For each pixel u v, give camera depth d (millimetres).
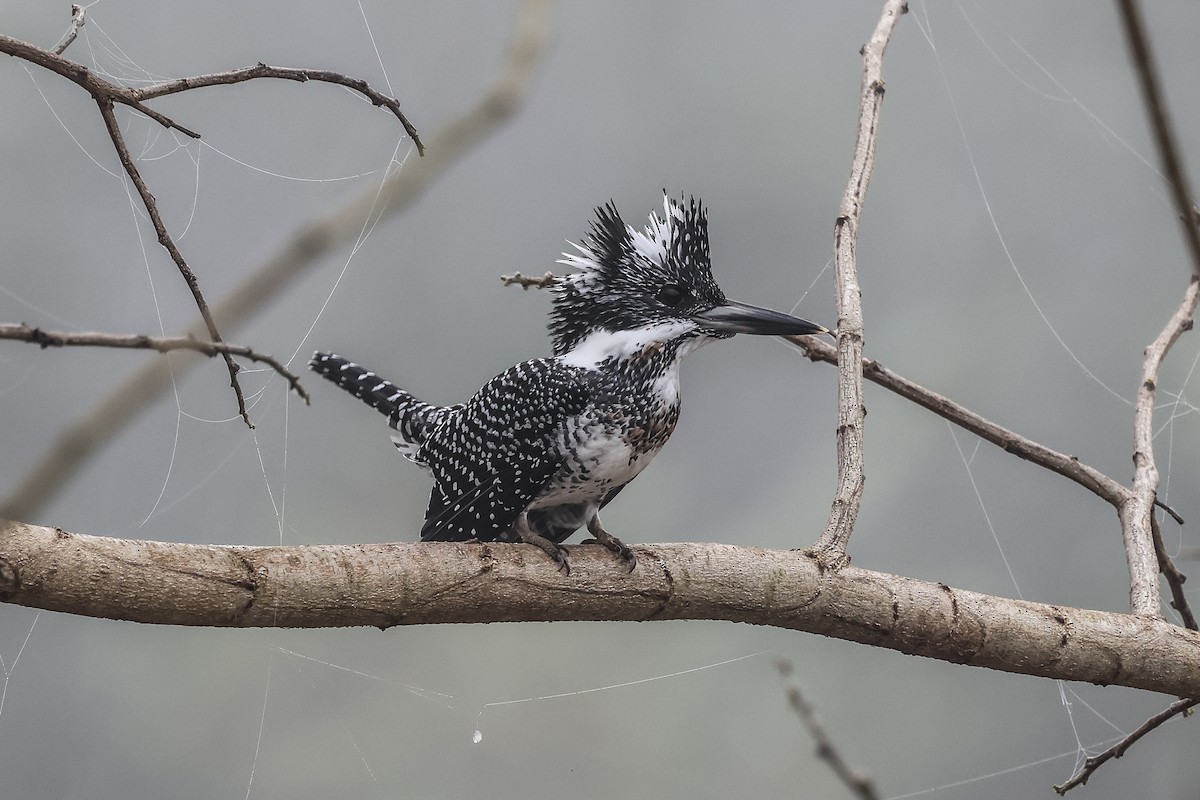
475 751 11922
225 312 2727
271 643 11992
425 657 12336
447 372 14141
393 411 7020
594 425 5816
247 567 4098
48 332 2549
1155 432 11648
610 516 14789
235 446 11461
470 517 5992
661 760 12078
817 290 15719
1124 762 11344
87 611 3887
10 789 10898
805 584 4762
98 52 8273
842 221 5207
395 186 2924
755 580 4738
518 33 3170
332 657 12156
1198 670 4863
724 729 12062
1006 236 14820
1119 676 4863
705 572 4734
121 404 2414
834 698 12297
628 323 5941
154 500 11156
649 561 4730
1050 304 14141
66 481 2355
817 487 14688
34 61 3430
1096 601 12516
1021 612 4852
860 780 4414
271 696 11797
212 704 11602
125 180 9398
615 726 12023
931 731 11945
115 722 11258
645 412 5887
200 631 11898
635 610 4707
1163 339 6277
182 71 11867
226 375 11062
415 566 4387
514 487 5887
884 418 13797
